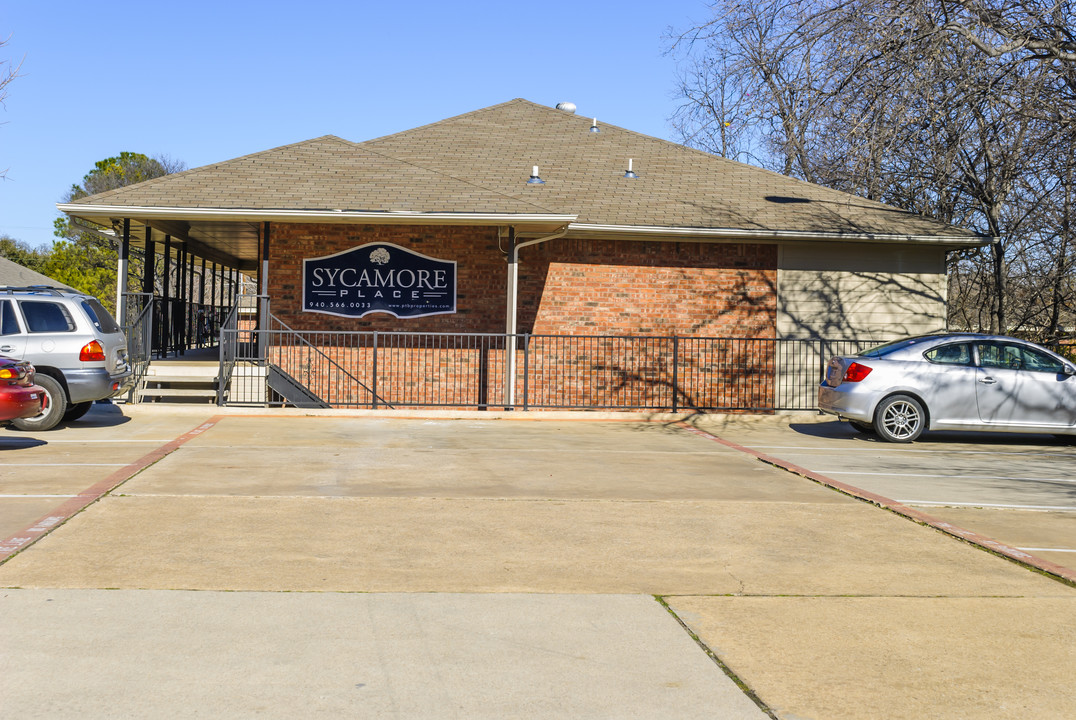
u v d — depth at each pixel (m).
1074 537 7.52
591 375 18.00
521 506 8.32
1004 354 13.91
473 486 9.30
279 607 5.29
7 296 13.11
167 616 5.08
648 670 4.48
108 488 8.59
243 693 4.11
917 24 14.77
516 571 6.18
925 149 19.42
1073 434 13.96
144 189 16.28
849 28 15.21
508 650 4.71
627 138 22.38
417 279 17.77
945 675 4.50
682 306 18.17
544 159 20.70
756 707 4.09
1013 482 10.30
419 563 6.32
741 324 18.28
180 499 8.23
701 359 18.20
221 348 16.02
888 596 5.79
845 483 9.99
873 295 18.48
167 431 13.14
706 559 6.62
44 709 3.89
